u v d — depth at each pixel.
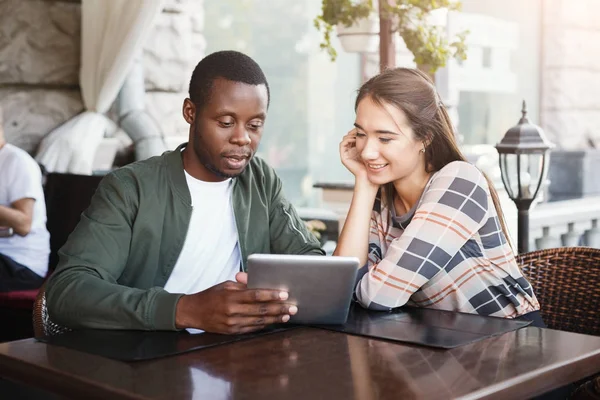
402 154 2.05
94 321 1.75
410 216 2.12
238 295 1.67
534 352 1.57
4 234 3.35
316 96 10.98
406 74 2.08
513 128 3.17
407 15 3.69
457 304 2.06
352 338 1.68
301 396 1.31
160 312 1.72
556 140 5.32
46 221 4.00
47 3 4.50
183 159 2.07
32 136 4.49
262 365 1.48
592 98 5.50
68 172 4.34
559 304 2.35
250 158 2.00
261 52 12.11
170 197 2.01
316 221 4.59
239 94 1.93
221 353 1.56
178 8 5.04
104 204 1.95
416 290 2.02
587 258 2.32
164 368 1.47
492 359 1.52
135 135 4.71
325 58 10.77
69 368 1.47
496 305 2.05
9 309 3.49
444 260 1.99
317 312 1.76
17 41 4.40
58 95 4.58
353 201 2.18
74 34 4.62
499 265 2.05
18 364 1.52
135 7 4.30
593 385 1.65
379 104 2.04
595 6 5.45
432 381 1.39
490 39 4.88
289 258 1.68
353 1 3.91
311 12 10.98
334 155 8.18
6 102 4.39
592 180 5.21
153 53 4.94
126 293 1.76
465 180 2.04
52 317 1.84
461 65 4.61
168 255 2.02
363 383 1.38
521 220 3.20
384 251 2.22
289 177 11.77
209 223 2.07
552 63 5.28
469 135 5.10
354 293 2.06
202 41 5.29
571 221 4.34
